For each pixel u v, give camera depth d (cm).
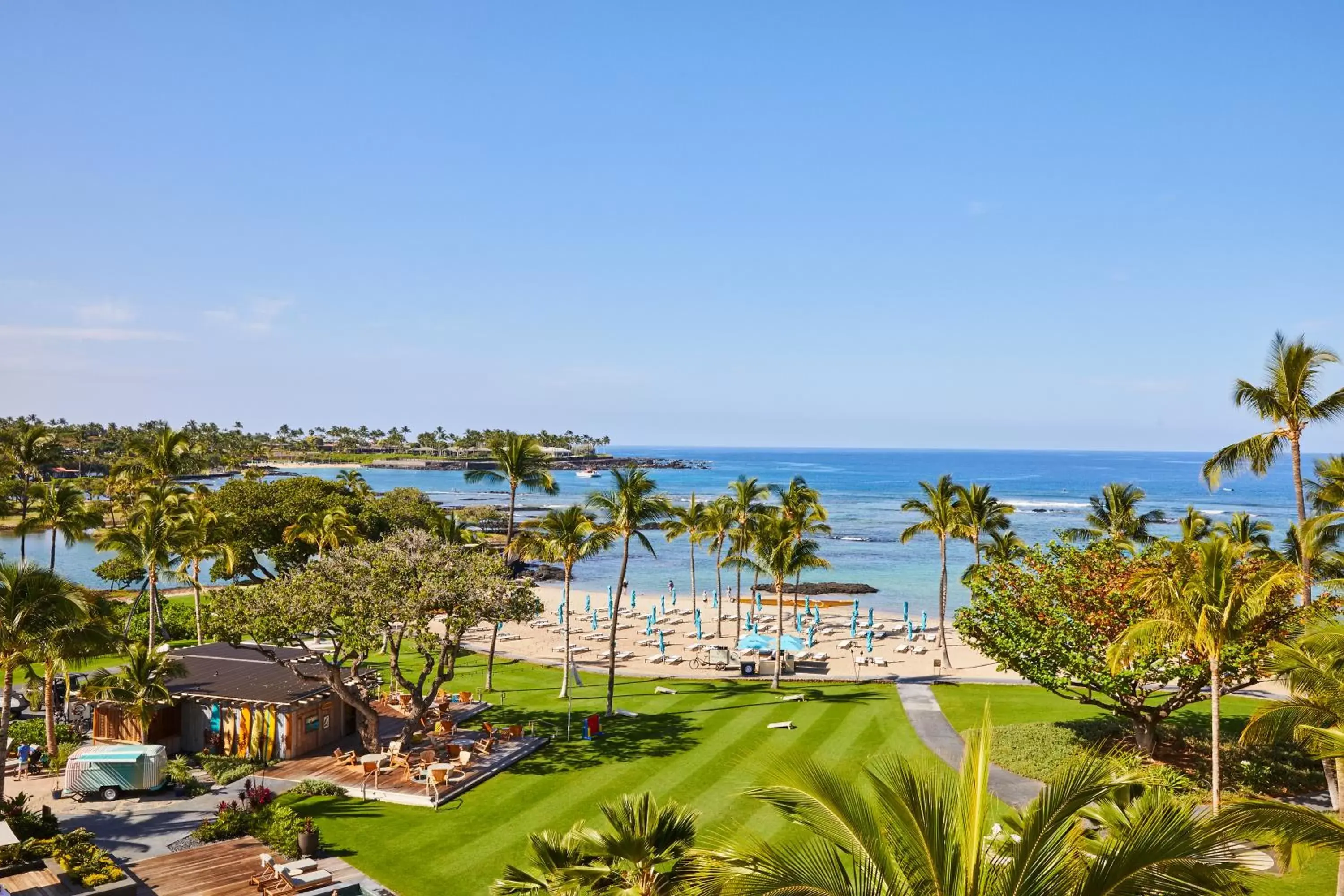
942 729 4034
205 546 5888
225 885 2353
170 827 2805
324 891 2333
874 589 9969
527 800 3100
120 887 2206
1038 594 3541
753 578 11219
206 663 4250
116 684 3559
